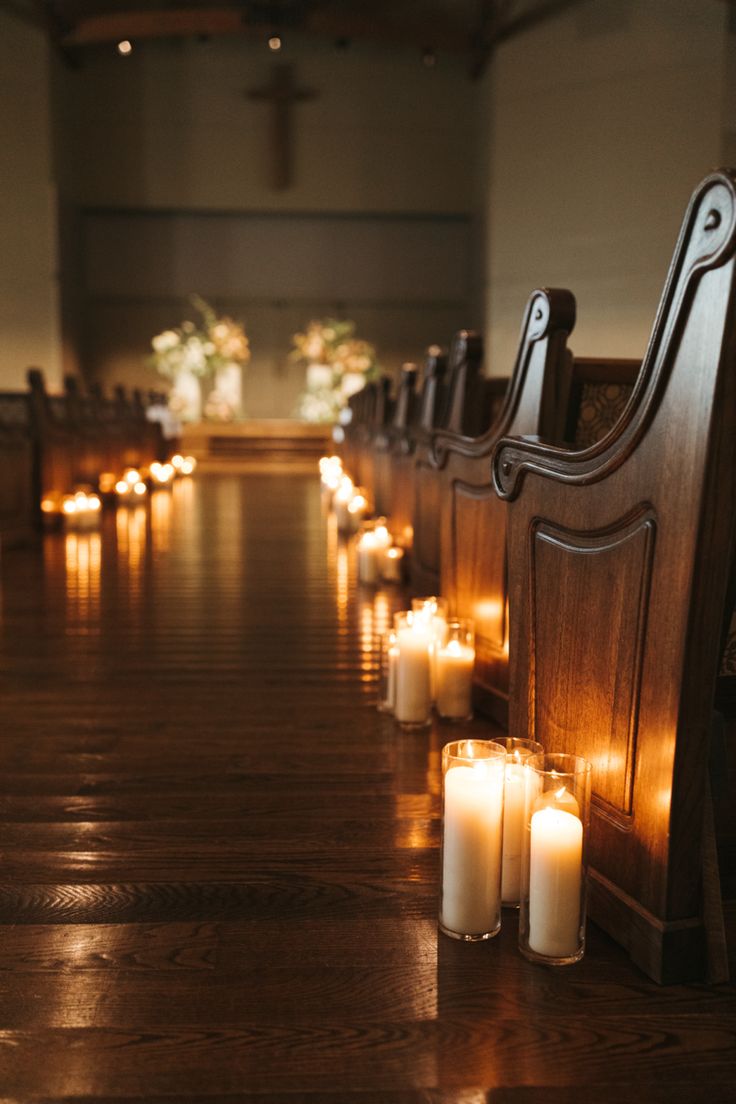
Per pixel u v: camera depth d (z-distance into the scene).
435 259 17.03
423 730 2.76
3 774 2.42
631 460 1.58
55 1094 1.26
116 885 1.83
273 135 16.20
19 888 1.81
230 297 16.95
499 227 14.80
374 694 3.15
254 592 4.98
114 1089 1.27
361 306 17.11
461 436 2.93
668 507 1.48
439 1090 1.27
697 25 12.46
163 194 16.25
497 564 2.74
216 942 1.62
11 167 14.78
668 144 12.90
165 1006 1.44
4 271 14.98
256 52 16.03
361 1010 1.44
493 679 2.83
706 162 12.59
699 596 1.43
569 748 1.81
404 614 2.79
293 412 17.23
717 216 1.34
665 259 13.05
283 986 1.50
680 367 1.45
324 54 16.11
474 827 1.62
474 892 1.63
